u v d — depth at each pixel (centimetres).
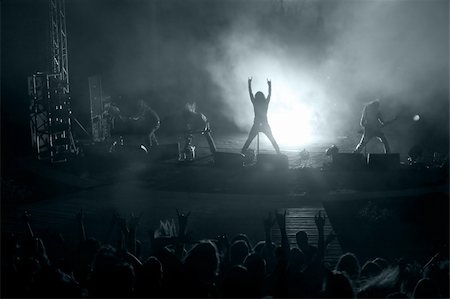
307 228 1515
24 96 2291
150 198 1797
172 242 850
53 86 2280
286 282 718
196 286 672
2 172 2055
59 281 672
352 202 1738
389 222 1605
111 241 1424
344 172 2030
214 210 1672
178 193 1847
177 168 2153
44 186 1966
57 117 2294
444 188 1839
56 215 1627
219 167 2152
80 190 1903
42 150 2334
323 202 1738
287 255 820
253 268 702
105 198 1800
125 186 1934
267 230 860
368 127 2180
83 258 802
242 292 641
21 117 2295
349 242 1476
